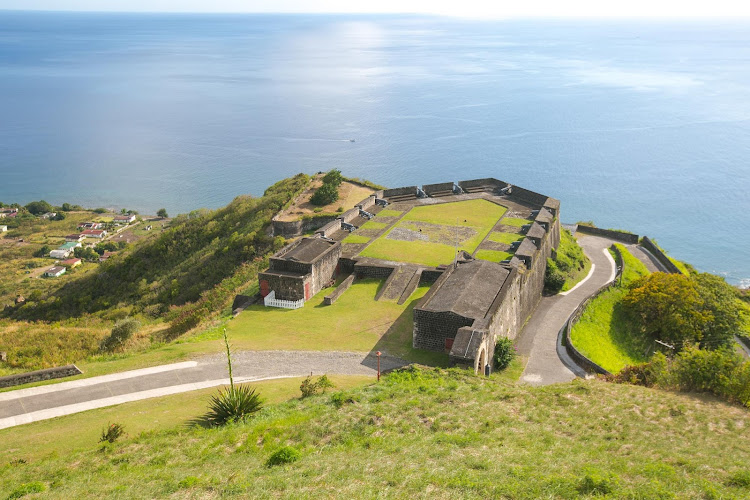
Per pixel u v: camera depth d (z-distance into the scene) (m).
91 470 24.31
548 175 158.00
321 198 77.88
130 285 73.62
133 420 30.30
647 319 57.47
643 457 24.64
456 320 41.31
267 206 79.19
